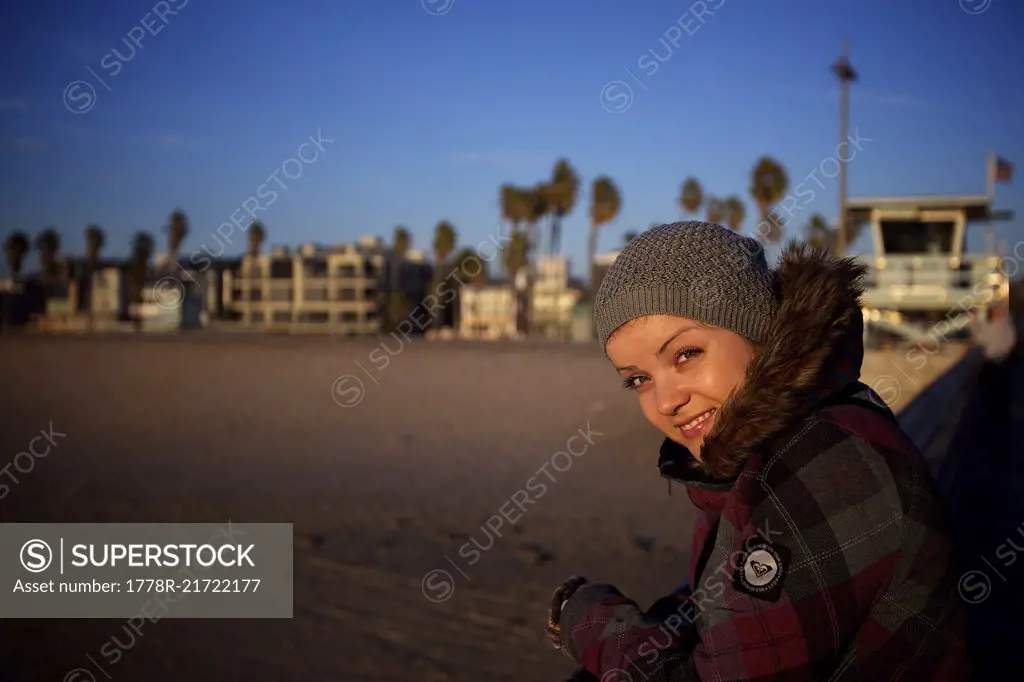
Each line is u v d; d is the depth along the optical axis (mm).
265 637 4543
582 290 90438
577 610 1583
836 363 1381
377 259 110938
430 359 28797
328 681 4008
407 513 7273
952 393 14070
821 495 1260
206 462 10000
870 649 1277
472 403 16188
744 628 1247
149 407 15898
